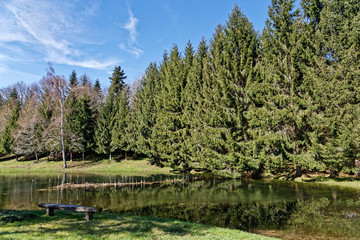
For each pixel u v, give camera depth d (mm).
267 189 18500
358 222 9781
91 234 6758
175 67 32750
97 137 41594
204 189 19266
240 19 26656
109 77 58906
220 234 7570
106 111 42062
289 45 23234
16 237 6074
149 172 32406
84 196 16500
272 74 23016
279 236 8414
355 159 20672
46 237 6207
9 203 14258
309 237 8266
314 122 20172
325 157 19891
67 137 40250
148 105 35469
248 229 9195
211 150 25297
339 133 19406
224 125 24422
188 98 30047
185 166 30922
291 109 21734
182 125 30625
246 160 23016
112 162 40156
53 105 43438
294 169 25734
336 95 19328
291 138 22938
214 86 26531
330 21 20766
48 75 37812
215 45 29328
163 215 11383
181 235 7223
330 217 10562
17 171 35031
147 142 35438
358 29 18484
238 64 25844
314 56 21234
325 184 19812
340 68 19469
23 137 41438
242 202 14133
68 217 8852
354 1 19266
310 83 20750
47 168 36625
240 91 24781
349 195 15203
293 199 14539
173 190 19016
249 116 23484
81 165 38750
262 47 25016
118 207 13172
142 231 7410
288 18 24000
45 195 16984
